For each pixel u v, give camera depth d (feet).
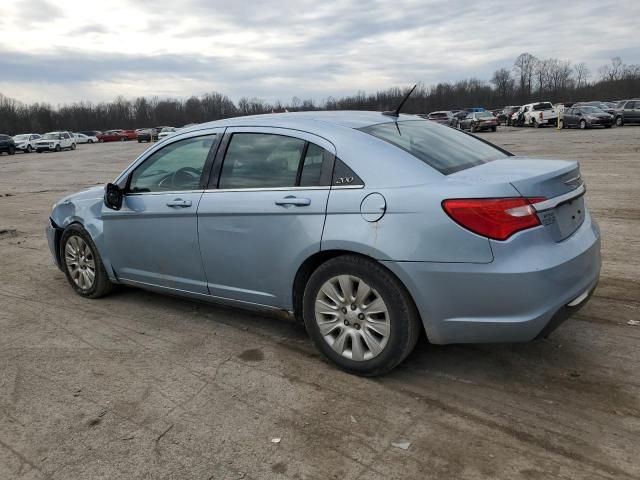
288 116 13.41
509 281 9.84
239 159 13.21
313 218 11.60
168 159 14.74
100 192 17.35
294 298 12.53
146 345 13.84
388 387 11.32
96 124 378.12
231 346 13.58
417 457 9.07
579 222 11.53
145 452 9.50
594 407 10.26
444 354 12.65
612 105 125.39
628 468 8.58
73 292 18.34
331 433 9.84
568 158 54.29
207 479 8.77
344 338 11.75
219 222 13.24
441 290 10.34
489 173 10.87
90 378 12.19
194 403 11.00
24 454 9.58
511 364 12.05
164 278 15.07
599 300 15.40
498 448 9.21
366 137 11.74
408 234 10.47
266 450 9.43
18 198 46.14
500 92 352.49
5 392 11.69
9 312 16.62
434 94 314.35
